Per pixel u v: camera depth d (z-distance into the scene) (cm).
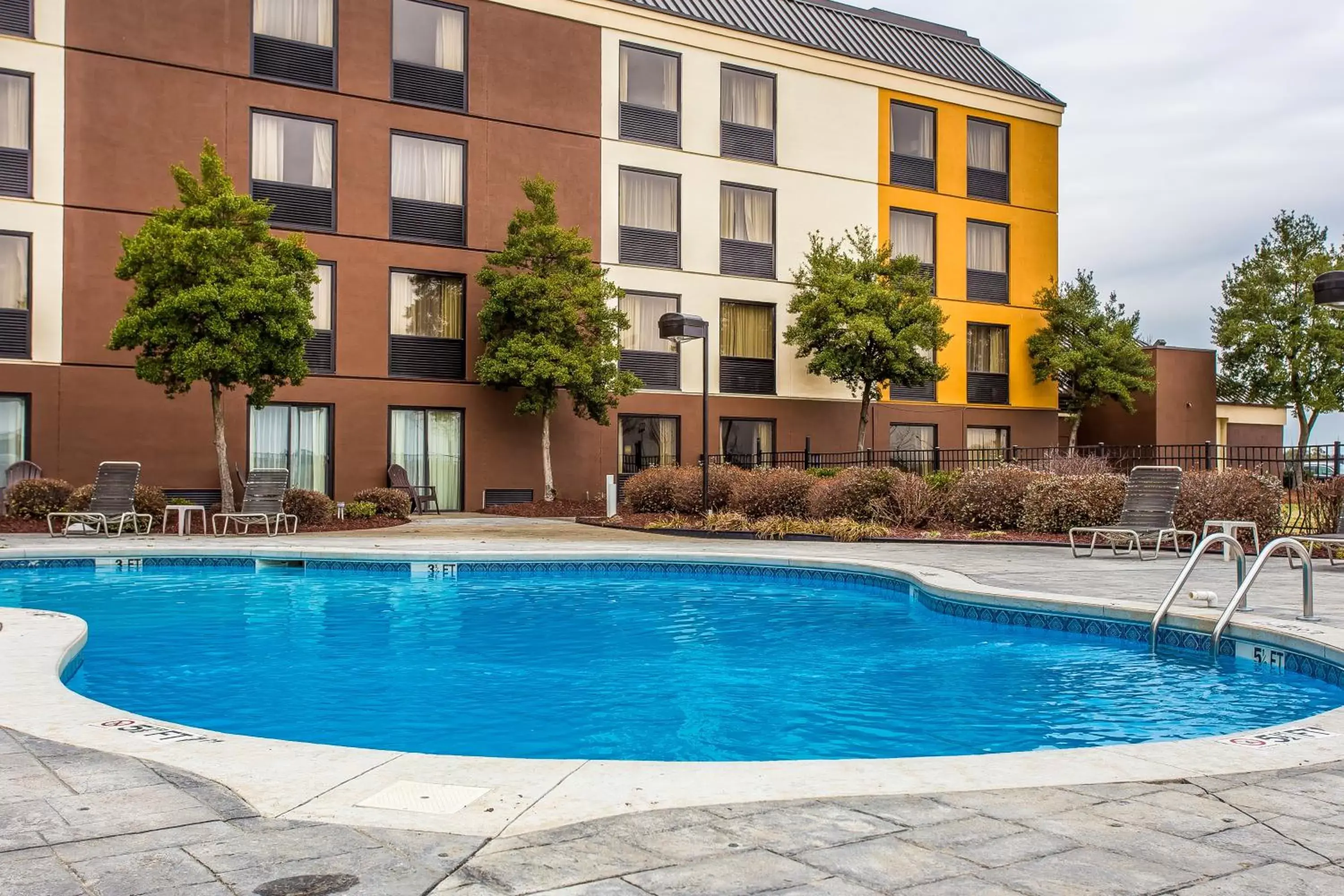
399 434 1930
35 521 1458
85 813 273
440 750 444
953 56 2662
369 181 1886
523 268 1906
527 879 227
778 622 813
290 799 285
